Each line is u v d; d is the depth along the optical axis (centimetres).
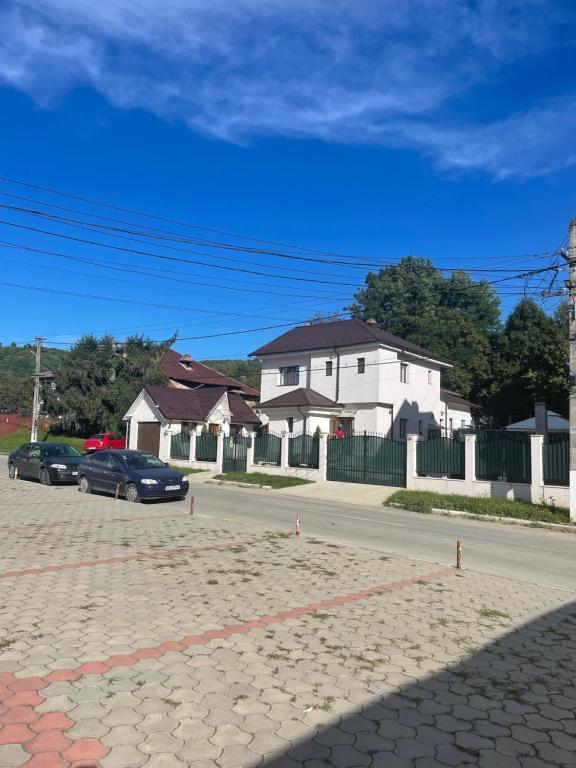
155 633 542
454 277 6412
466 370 5034
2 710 388
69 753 341
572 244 1659
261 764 338
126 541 993
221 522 1256
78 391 4294
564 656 534
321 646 529
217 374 5488
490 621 631
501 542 1283
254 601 657
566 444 1809
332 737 372
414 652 527
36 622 560
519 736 384
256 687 438
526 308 4981
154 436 3603
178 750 348
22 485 1947
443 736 380
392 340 3544
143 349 4600
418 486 2170
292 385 3788
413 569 874
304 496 2191
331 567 851
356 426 3431
